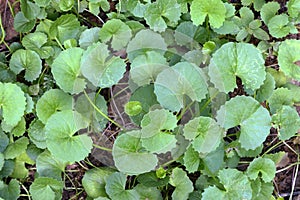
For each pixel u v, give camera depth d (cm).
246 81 43
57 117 41
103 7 46
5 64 45
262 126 43
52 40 46
